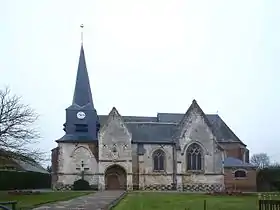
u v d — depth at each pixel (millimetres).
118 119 65062
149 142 66000
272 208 20141
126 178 63688
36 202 31844
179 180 64750
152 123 69312
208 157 66312
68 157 64312
